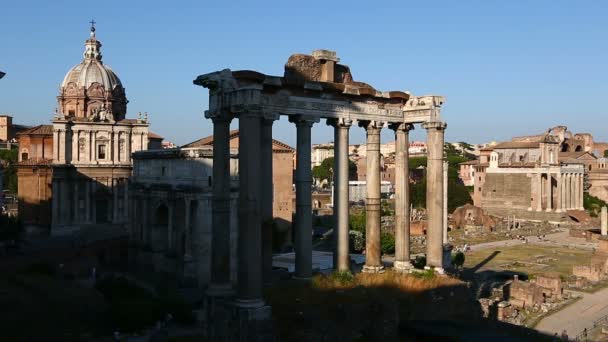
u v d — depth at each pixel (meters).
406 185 42.34
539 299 66.25
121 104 114.31
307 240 37.03
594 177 195.25
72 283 67.38
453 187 166.12
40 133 111.56
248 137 31.22
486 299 56.25
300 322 31.02
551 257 104.81
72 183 100.75
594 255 97.31
